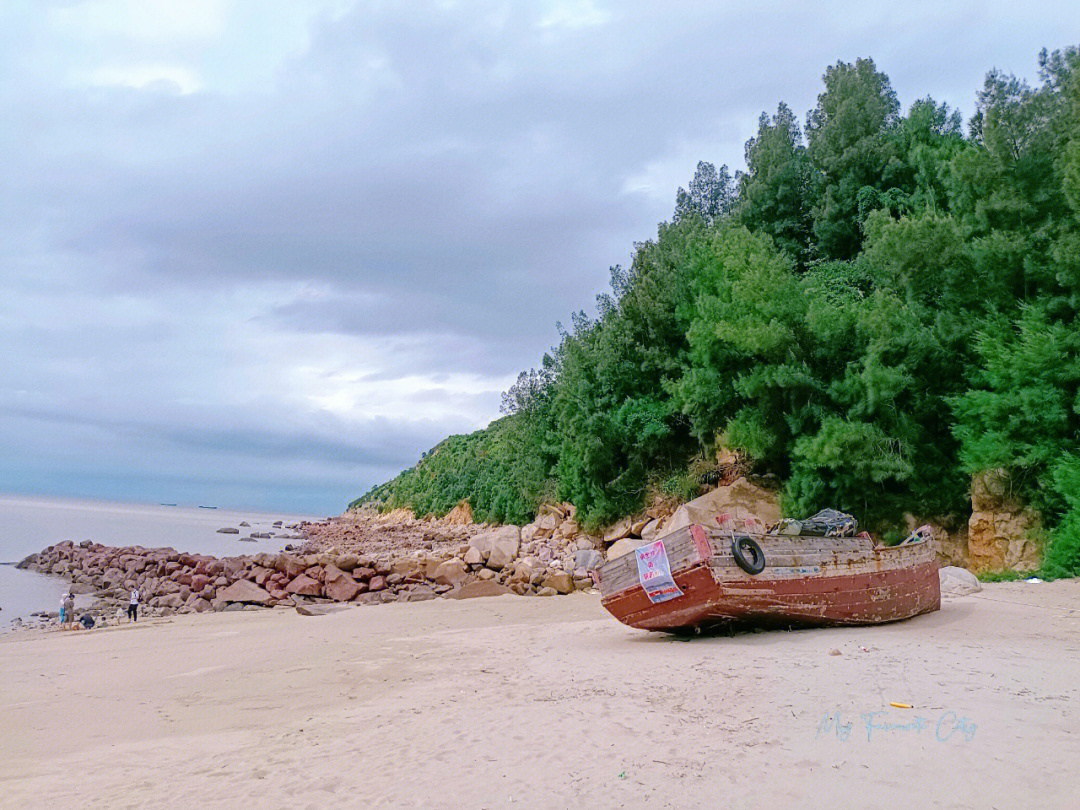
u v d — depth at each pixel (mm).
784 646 11047
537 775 5859
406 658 12914
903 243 23453
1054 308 20719
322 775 6223
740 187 42500
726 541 11969
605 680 9453
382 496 133750
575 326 41906
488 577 27500
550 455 42594
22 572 40688
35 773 6738
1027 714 6762
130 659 13945
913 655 9742
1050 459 20047
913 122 36219
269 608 24641
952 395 23344
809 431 25062
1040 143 21781
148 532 82938
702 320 28141
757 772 5594
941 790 5059
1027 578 19516
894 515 23891
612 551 29750
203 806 5582
